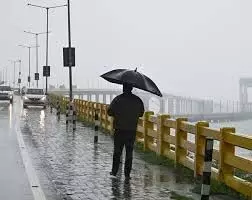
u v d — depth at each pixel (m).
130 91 11.77
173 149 15.30
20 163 13.95
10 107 53.66
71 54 32.62
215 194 9.71
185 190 10.20
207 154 8.37
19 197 9.57
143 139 17.64
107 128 23.80
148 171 12.58
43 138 20.91
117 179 11.47
